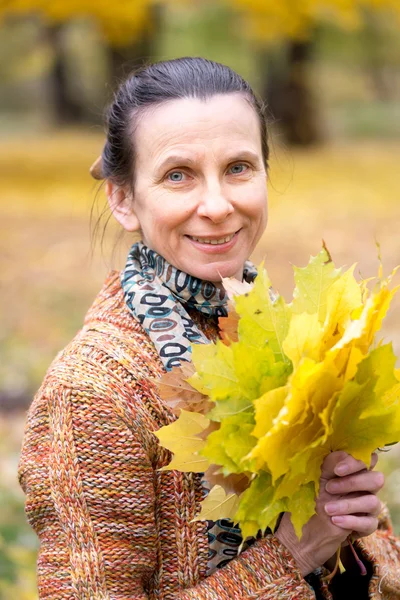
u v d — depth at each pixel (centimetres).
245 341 178
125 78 232
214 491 184
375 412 178
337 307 182
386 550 226
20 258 1162
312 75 2650
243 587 188
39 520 195
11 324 876
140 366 196
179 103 204
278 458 169
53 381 195
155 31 2097
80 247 1214
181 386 186
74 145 2602
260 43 2380
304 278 185
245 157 204
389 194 1691
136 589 190
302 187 1773
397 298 907
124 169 214
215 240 204
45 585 191
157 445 194
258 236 213
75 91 3516
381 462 535
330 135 3075
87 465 188
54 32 2927
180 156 201
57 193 1691
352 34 2691
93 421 190
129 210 219
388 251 1173
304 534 191
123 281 209
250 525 176
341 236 1284
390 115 3906
